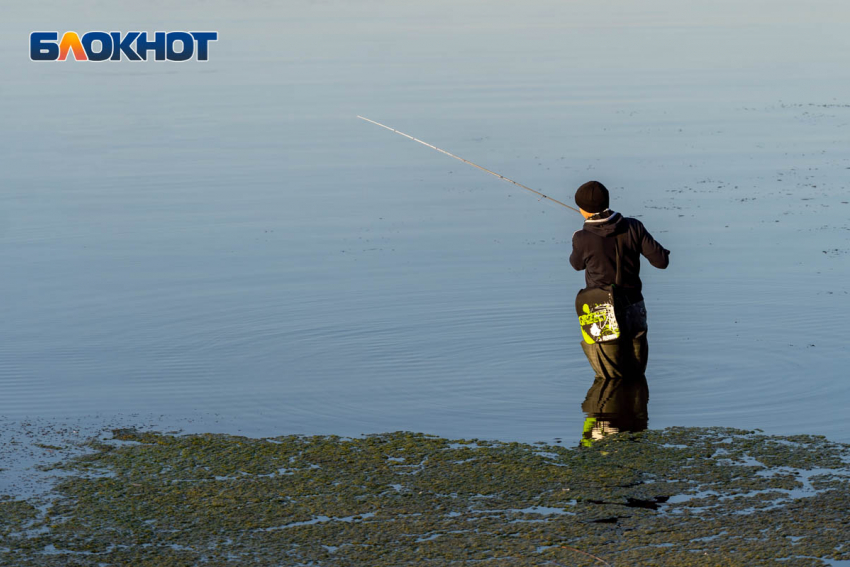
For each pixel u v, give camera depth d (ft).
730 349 81.92
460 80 241.35
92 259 116.78
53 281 108.47
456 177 156.97
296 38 315.37
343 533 50.42
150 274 110.32
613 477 56.59
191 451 62.28
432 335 87.86
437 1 413.39
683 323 89.35
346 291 101.96
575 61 266.36
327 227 129.29
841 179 145.38
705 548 47.65
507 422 67.31
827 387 72.64
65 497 55.42
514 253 115.44
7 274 111.34
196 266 113.09
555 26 333.62
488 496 54.44
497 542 48.98
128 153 176.24
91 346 87.30
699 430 64.28
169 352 85.30
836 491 53.83
